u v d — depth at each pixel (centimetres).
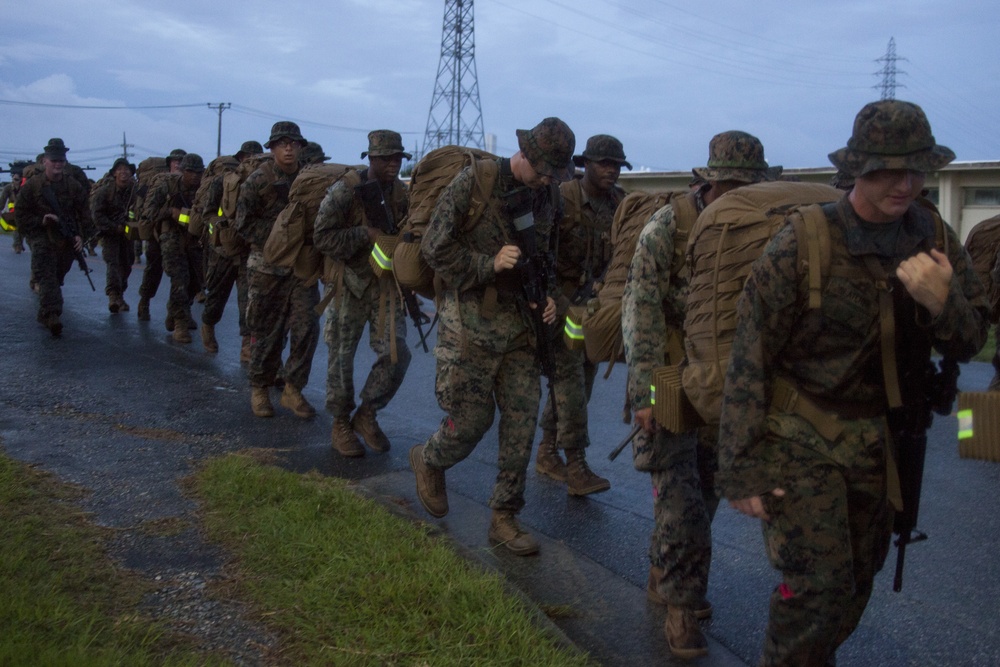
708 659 335
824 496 246
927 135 228
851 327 242
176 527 404
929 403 248
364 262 551
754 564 420
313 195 573
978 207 2219
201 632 309
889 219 238
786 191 293
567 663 301
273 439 598
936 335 235
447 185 430
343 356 559
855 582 260
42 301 915
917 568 417
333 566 356
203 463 510
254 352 649
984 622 365
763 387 247
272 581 348
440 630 312
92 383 727
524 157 394
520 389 418
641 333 328
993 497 513
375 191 534
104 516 415
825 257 239
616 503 503
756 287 246
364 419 574
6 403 642
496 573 361
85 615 309
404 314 567
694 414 297
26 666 266
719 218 287
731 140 324
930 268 227
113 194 1089
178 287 947
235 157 961
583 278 488
